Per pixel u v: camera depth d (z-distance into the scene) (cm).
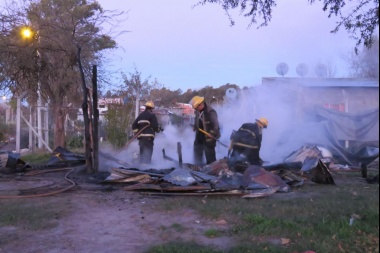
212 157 954
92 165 955
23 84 1493
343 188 760
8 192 736
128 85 1908
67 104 1571
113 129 1380
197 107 966
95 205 634
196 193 691
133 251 443
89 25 1434
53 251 443
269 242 461
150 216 574
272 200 655
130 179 799
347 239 460
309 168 884
